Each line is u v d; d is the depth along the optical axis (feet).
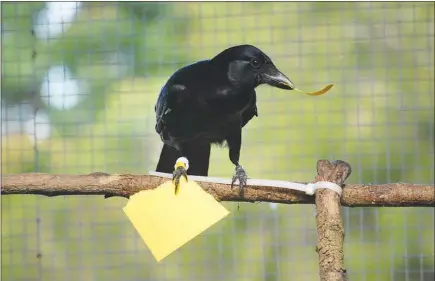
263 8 41.45
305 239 39.60
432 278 39.60
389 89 41.60
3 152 38.58
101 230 39.19
